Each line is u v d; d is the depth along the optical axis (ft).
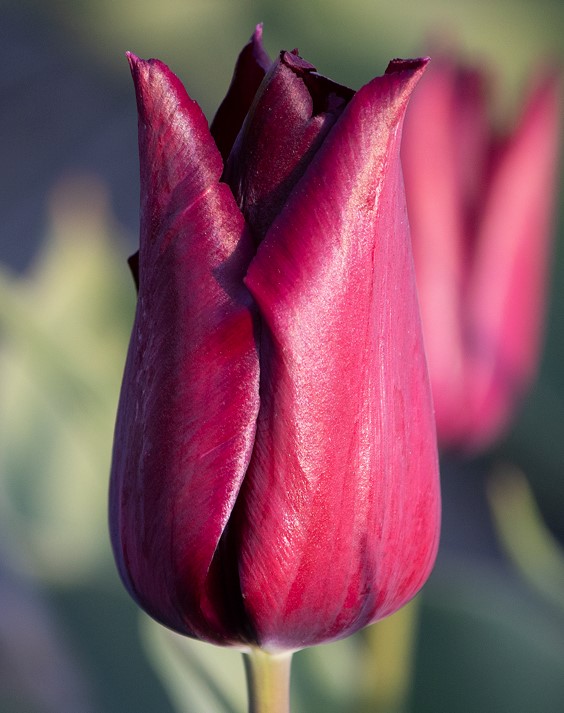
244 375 0.85
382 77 0.84
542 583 1.29
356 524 0.87
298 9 2.41
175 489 0.86
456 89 1.19
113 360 1.49
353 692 1.23
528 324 1.23
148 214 0.86
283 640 0.89
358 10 2.36
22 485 1.45
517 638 1.25
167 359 0.86
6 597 1.85
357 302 0.85
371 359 0.86
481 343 1.21
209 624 0.89
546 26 2.29
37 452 1.47
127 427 0.89
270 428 0.85
